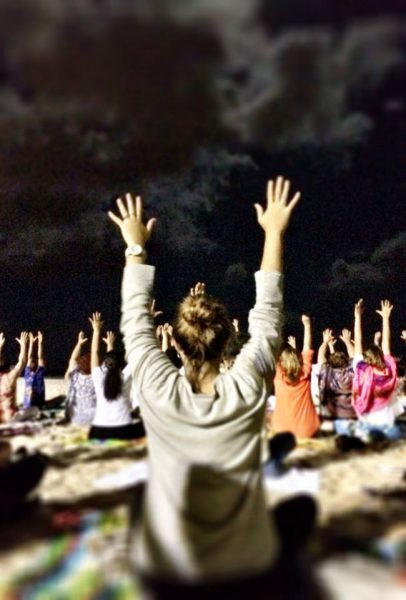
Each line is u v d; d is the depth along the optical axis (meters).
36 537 2.69
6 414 6.68
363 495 3.40
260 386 2.94
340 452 4.67
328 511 3.09
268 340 3.12
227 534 2.04
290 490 3.52
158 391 2.89
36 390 8.02
